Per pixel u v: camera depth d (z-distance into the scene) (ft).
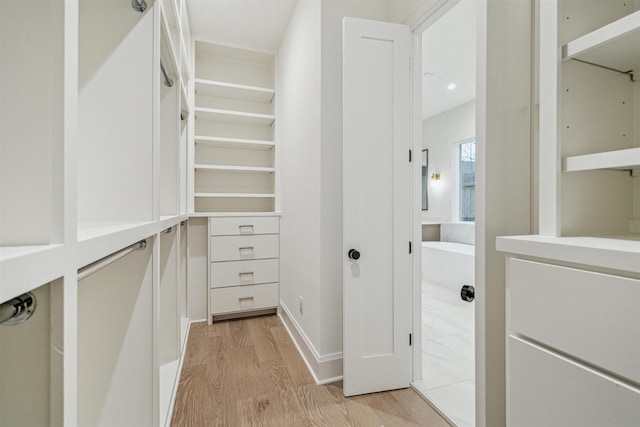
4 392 1.33
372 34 5.23
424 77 11.80
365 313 5.24
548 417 2.12
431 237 15.98
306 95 6.49
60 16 1.40
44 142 1.37
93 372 2.96
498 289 3.26
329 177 5.69
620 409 1.72
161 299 5.91
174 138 5.82
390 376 5.36
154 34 3.52
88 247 1.65
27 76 1.36
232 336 7.59
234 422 4.51
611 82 2.82
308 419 4.58
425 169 17.48
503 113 3.33
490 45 3.25
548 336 2.14
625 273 1.75
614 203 2.82
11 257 1.03
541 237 2.52
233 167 8.87
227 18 7.85
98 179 3.37
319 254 5.65
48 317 1.36
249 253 8.64
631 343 1.68
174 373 5.45
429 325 8.52
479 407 3.21
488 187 3.25
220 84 8.69
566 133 2.61
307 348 6.27
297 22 7.19
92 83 3.35
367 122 5.24
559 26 2.56
